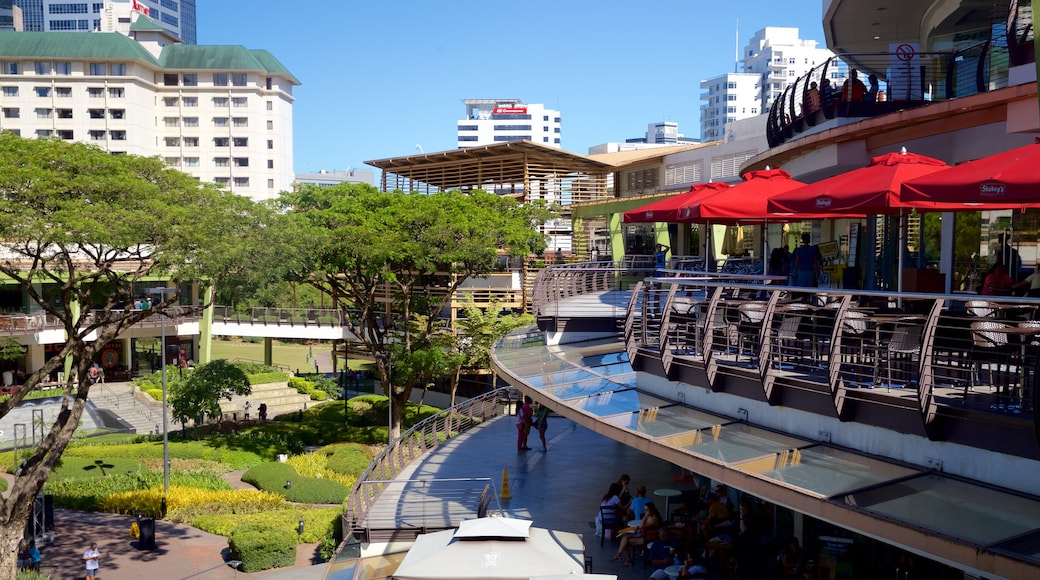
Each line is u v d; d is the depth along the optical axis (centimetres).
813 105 2166
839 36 2817
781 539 1432
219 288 2794
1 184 2261
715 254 3866
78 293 2703
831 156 1927
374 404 4991
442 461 2270
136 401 5222
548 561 1237
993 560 735
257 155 10244
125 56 9488
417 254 3688
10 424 4284
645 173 5038
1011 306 1109
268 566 2489
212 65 10044
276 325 5928
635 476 2041
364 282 4025
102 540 2738
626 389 1616
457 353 4222
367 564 1683
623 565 1448
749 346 1484
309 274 3884
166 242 2520
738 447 1133
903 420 1000
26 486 2367
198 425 4544
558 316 2269
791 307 1261
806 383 1151
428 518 1842
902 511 850
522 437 2364
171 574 2427
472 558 1238
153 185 2639
